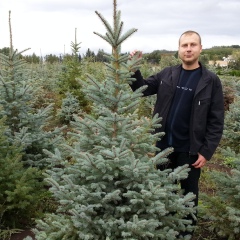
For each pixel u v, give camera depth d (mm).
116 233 3105
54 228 3381
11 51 5684
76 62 11578
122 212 3139
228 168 6977
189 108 3895
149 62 14711
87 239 2938
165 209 3340
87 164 3205
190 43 3791
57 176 3584
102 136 3416
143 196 3053
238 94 9242
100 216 3252
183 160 4012
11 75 5723
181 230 3607
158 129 4070
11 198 4164
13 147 4766
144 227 3037
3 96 5469
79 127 3570
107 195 3047
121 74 3455
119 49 3436
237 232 3750
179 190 3775
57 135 6004
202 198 4141
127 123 3590
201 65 3941
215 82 3863
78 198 3115
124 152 3121
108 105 3457
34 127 5738
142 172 3201
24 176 4352
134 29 3338
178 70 4004
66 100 10461
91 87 3439
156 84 4230
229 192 4023
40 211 4637
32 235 4266
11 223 4445
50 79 14617
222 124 3896
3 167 4445
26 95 5609
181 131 3961
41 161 5375
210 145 3852
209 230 4332
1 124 4695
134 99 3506
